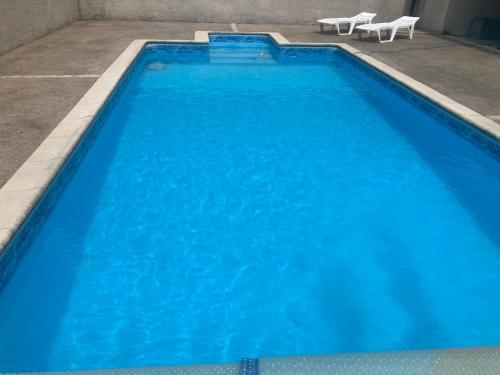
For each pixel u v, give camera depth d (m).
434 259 3.68
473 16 11.95
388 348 2.83
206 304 3.10
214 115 6.55
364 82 8.51
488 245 3.88
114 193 4.36
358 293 3.27
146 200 4.28
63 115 4.73
